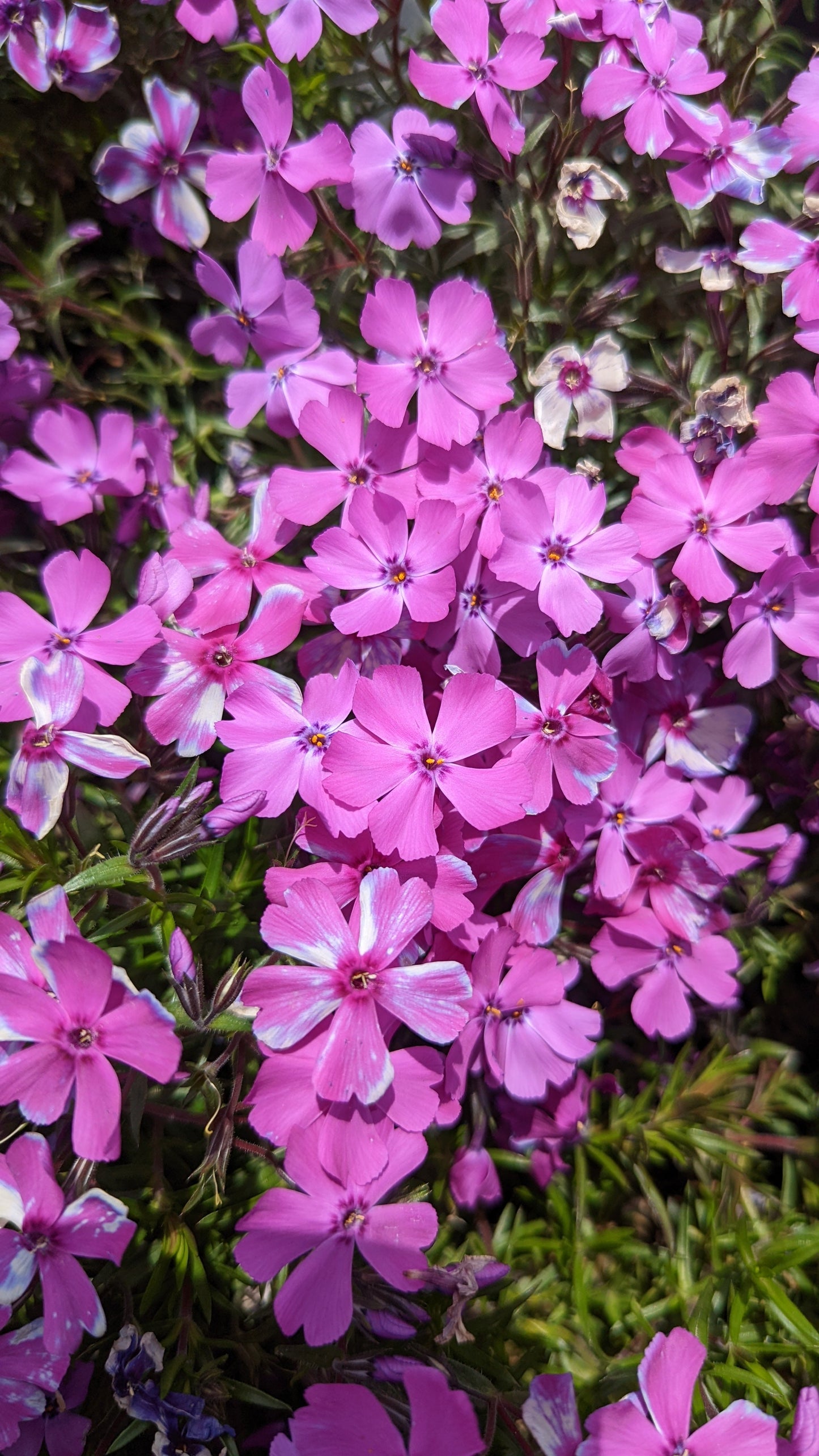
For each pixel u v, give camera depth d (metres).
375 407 0.16
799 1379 0.17
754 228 0.17
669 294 0.19
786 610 0.17
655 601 0.17
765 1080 0.19
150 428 0.18
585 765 0.16
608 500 0.19
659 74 0.17
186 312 0.21
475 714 0.15
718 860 0.18
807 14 0.20
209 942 0.17
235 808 0.14
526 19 0.17
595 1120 0.18
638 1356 0.16
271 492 0.16
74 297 0.20
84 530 0.18
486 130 0.19
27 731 0.15
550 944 0.18
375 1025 0.14
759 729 0.19
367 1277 0.15
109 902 0.16
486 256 0.20
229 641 0.16
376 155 0.17
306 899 0.14
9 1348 0.14
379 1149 0.14
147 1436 0.16
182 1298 0.15
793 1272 0.18
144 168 0.19
